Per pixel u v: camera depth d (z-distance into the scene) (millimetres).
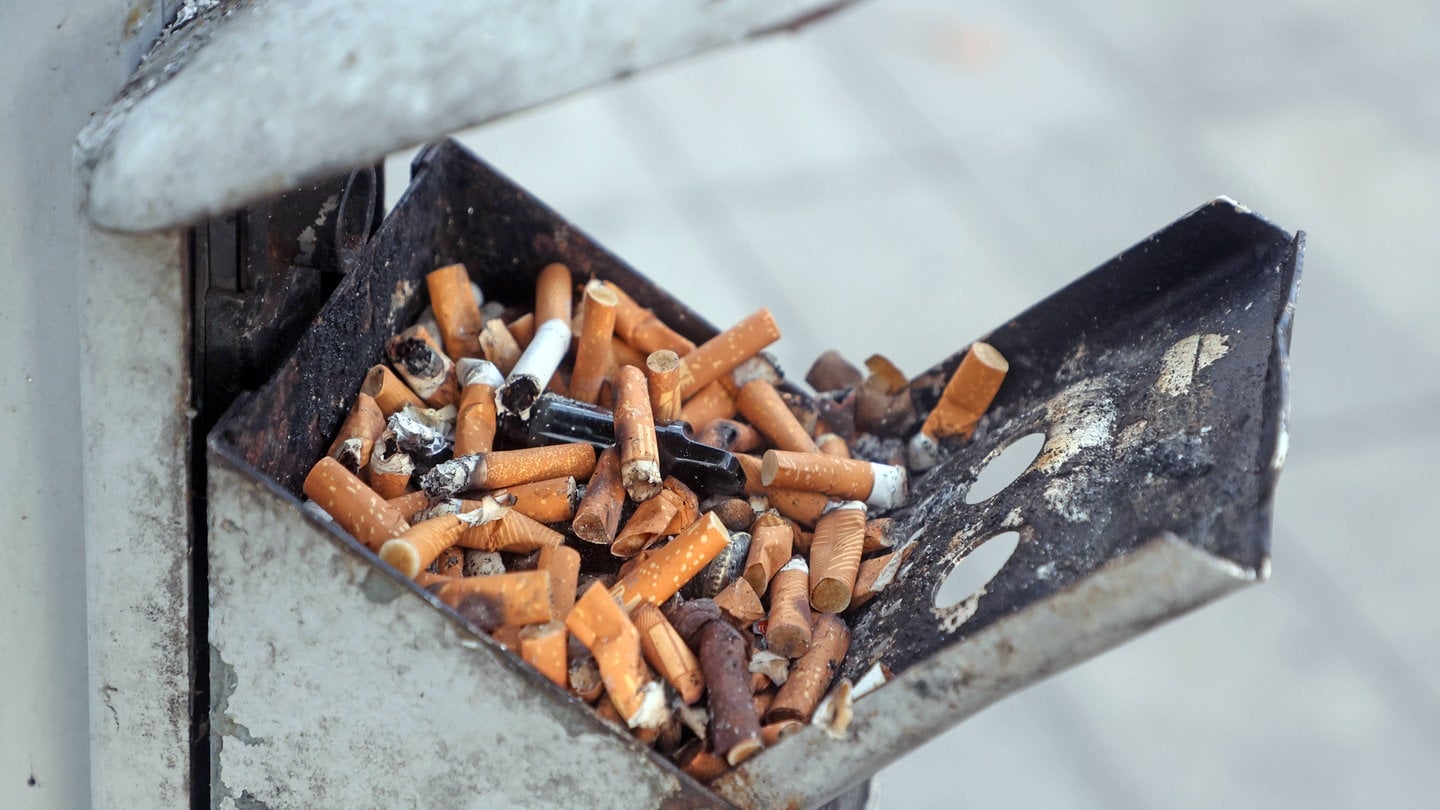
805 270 1157
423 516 515
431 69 439
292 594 474
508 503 523
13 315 491
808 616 515
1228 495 467
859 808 563
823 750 473
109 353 469
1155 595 447
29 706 524
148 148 446
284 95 444
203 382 488
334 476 499
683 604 509
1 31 478
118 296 465
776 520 537
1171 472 488
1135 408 521
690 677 492
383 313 552
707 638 497
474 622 483
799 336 1083
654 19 435
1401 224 1262
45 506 504
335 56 445
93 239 461
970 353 574
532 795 482
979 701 462
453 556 513
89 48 478
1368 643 861
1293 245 522
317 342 513
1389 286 1188
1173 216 1249
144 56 479
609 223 1188
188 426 473
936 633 493
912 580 520
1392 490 977
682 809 478
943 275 1165
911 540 540
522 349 575
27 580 512
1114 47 1503
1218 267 545
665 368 550
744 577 524
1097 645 453
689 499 531
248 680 483
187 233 462
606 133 1306
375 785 488
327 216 508
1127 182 1292
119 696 496
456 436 542
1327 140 1363
